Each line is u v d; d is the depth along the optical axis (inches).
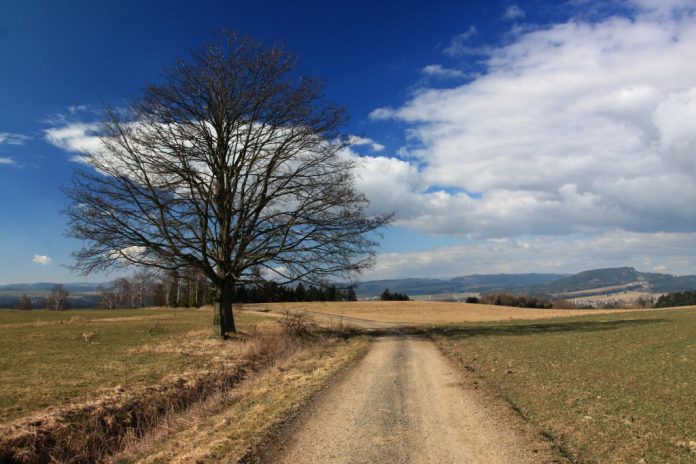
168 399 458.3
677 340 743.1
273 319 1605.6
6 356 684.1
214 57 908.6
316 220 985.5
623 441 269.3
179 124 905.5
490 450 267.6
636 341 765.3
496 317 2383.1
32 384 482.9
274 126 960.9
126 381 505.0
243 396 454.6
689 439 266.8
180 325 1279.5
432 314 2684.5
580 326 1228.5
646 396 370.9
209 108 906.7
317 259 1003.3
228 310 968.9
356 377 528.7
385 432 309.1
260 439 295.9
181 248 883.4
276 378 540.7
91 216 816.9
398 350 817.5
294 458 262.7
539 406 359.9
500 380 478.0
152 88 872.9
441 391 441.4
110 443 360.5
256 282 961.5
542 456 253.4
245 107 928.9
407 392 440.1
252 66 930.1
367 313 2726.4
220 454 270.5
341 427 322.0
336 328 1291.8
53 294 4510.3
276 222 964.0
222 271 940.6
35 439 325.4
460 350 773.9
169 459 278.8
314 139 976.3
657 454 246.8
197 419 380.2
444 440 289.1
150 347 786.2
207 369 591.8
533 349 726.5
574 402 364.2
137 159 839.1
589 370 504.4
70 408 386.3
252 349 752.3
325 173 1015.0
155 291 3846.0
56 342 860.6
